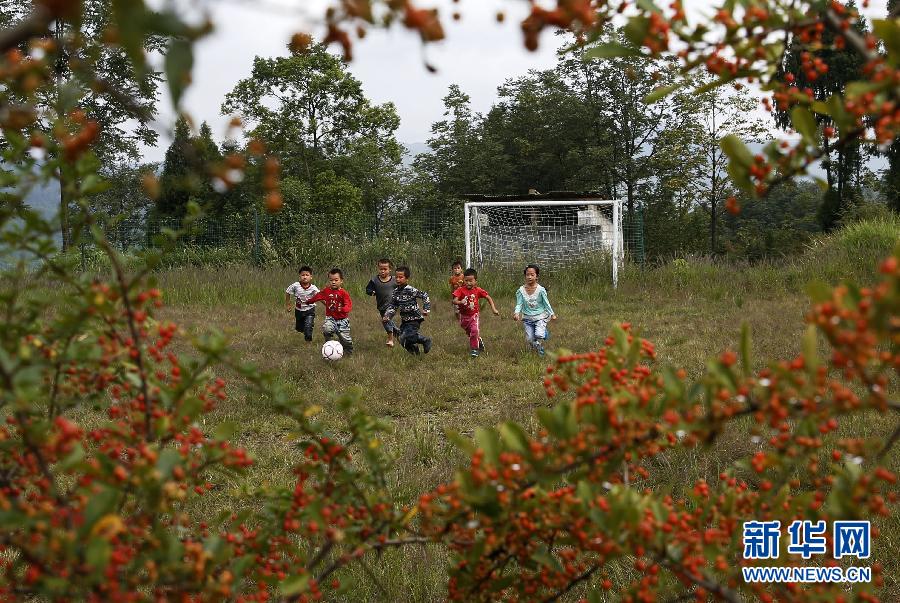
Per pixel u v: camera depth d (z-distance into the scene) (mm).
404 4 1047
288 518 2451
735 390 1819
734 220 48406
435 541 2402
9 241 1954
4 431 2148
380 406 7316
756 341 9758
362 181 41156
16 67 1179
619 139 41188
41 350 2160
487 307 14742
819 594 2285
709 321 11938
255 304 14945
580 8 1205
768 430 5648
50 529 1637
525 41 1219
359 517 2486
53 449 1824
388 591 3777
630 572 3803
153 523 2107
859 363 1474
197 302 14852
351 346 10039
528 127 44375
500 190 44594
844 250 16625
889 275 1374
